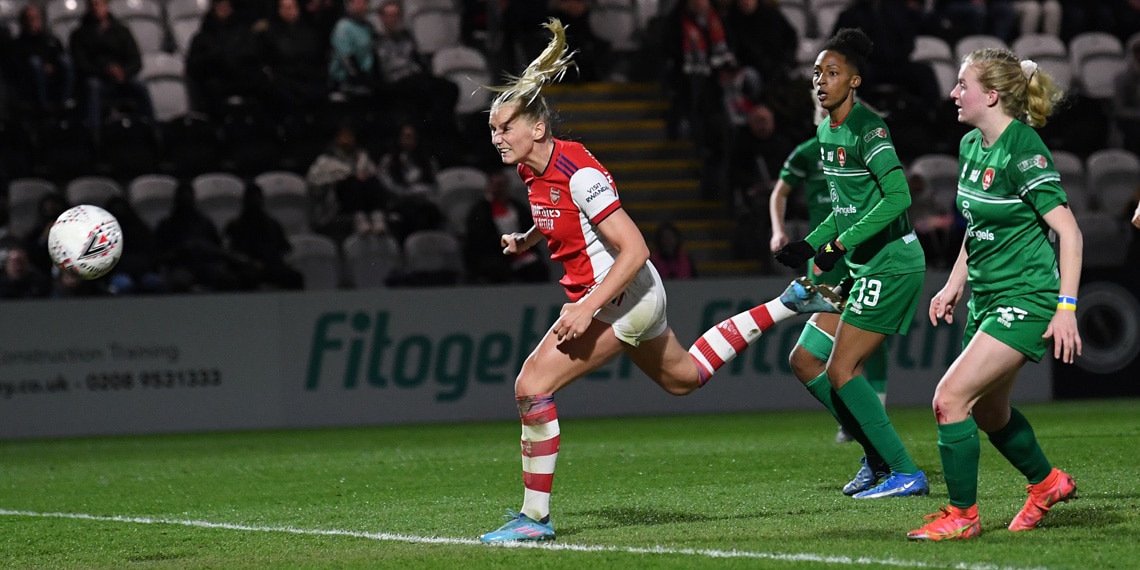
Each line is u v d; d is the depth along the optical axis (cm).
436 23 5962
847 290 2055
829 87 2003
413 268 4862
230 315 4262
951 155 5441
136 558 1722
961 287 1775
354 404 4312
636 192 5366
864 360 2086
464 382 4366
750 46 5353
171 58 5666
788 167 2653
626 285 1623
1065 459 2602
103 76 5219
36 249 4509
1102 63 6147
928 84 5462
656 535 1741
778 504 2045
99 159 5144
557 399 4388
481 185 5238
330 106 5259
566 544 1673
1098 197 5503
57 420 4116
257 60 5303
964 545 1580
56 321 4134
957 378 1603
